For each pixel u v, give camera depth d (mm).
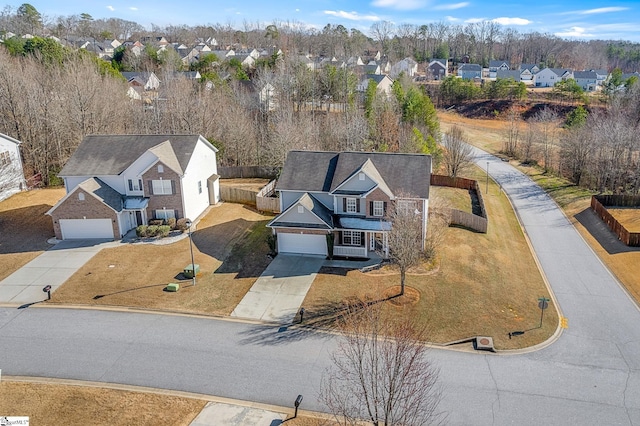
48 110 57594
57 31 164875
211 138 63500
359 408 20672
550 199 54812
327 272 34594
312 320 28703
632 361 25328
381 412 21031
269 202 47000
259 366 24516
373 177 36688
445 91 114438
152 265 35750
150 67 107000
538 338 27188
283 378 23594
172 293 31844
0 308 29906
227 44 178000
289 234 37406
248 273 34656
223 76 98438
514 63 174125
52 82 66875
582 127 67500
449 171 62188
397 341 20375
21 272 34531
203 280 33594
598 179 59688
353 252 36906
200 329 27875
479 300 30844
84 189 39156
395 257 31203
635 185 56000
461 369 24312
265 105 79812
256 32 198250
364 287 32344
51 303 30562
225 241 40156
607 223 45156
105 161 42969
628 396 22547
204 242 39906
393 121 66500
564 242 42531
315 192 38156
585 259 38938
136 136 45000
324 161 40000
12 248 38500
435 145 65625
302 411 21391
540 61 174750
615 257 39000
